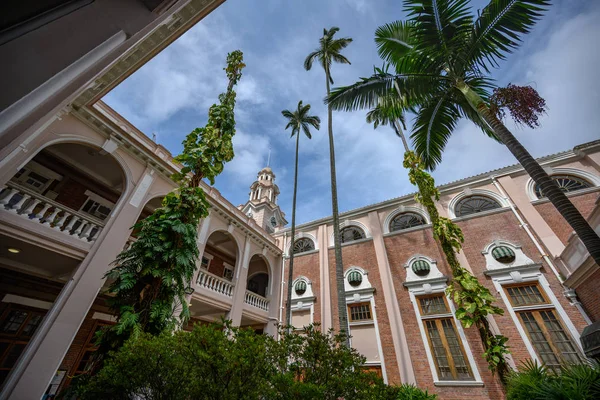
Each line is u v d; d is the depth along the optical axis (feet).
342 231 55.88
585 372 16.14
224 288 41.39
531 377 19.21
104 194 37.11
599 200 24.04
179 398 8.73
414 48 26.58
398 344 37.40
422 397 27.61
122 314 15.96
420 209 48.67
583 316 29.12
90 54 4.05
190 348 8.95
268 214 90.33
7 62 3.06
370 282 45.39
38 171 31.50
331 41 56.80
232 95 26.03
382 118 37.70
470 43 23.88
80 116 27.78
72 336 22.76
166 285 17.65
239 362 8.18
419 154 31.63
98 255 26.30
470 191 45.06
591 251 13.88
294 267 56.24
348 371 9.70
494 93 18.51
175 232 18.85
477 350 33.14
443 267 40.88
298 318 49.08
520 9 21.06
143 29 5.17
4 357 26.84
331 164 43.83
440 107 28.71
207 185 43.60
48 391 27.35
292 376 9.36
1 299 27.25
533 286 33.86
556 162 40.14
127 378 9.95
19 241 22.93
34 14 3.43
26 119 3.17
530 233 36.55
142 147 32.81
